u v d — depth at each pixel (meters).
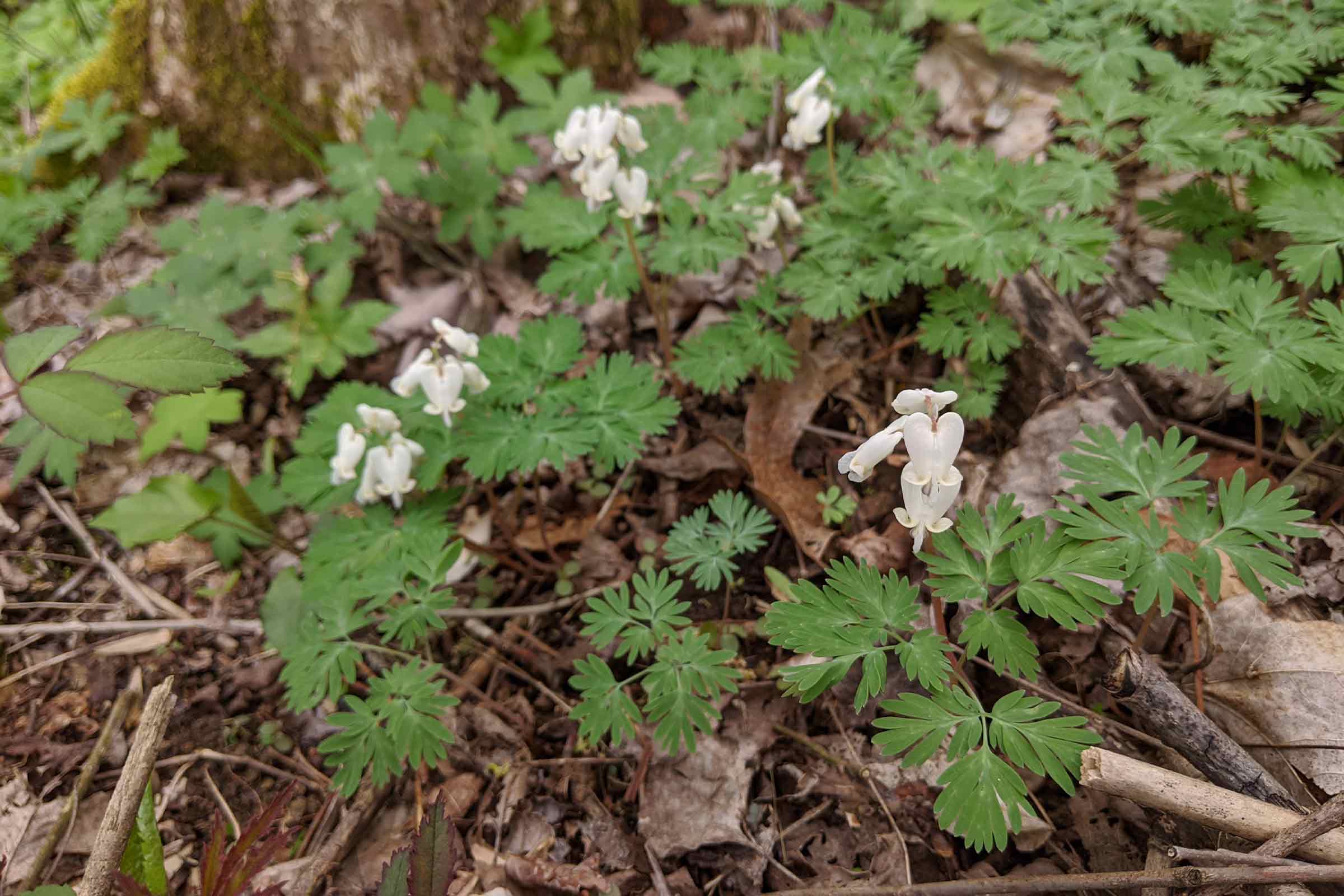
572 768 0.32
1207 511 0.26
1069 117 0.36
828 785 0.30
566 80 0.45
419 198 0.47
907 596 0.26
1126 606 0.31
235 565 0.36
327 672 0.30
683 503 0.38
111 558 0.37
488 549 0.36
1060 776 0.24
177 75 0.46
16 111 0.51
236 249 0.42
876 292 0.36
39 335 0.24
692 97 0.43
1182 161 0.33
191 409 0.38
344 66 0.46
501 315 0.44
